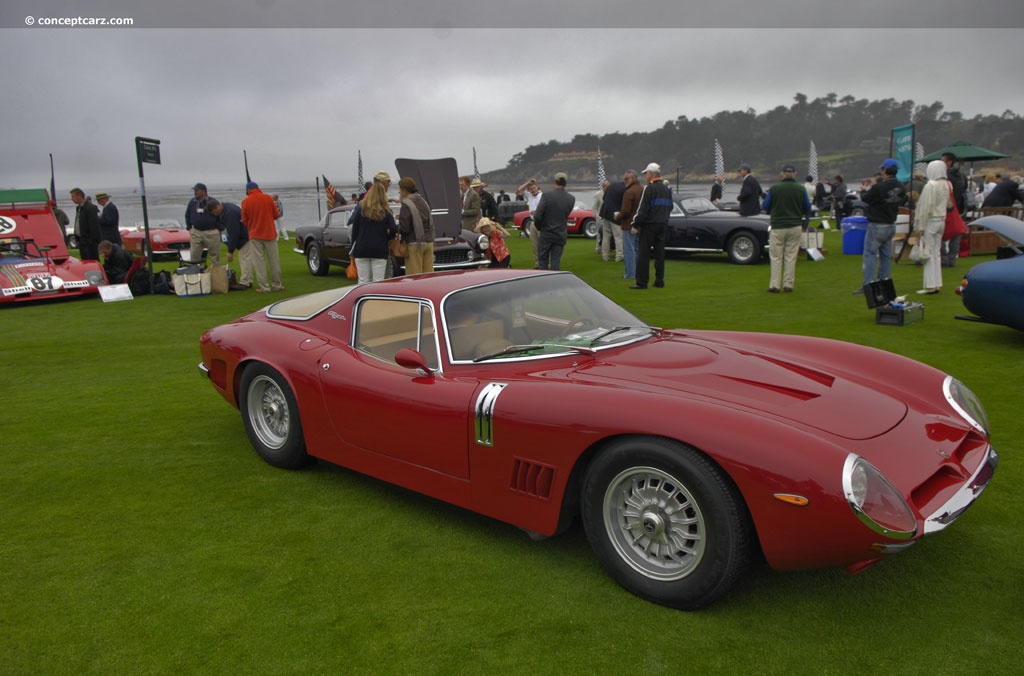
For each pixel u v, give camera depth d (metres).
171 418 5.23
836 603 2.68
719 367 3.14
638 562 2.75
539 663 2.39
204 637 2.59
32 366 6.94
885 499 2.29
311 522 3.49
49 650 2.53
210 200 11.73
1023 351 6.24
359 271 8.84
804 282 10.96
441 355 3.39
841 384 3.01
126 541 3.33
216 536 3.36
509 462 2.97
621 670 2.34
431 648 2.49
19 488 3.96
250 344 4.22
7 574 3.05
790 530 2.34
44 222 12.28
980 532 3.18
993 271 6.44
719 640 2.48
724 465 2.41
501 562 3.06
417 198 9.14
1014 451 4.03
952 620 2.55
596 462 2.74
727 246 13.88
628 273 11.86
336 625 2.64
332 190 17.34
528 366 3.26
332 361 3.77
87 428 5.01
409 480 3.43
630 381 2.98
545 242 11.04
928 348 6.45
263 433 4.29
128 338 8.29
